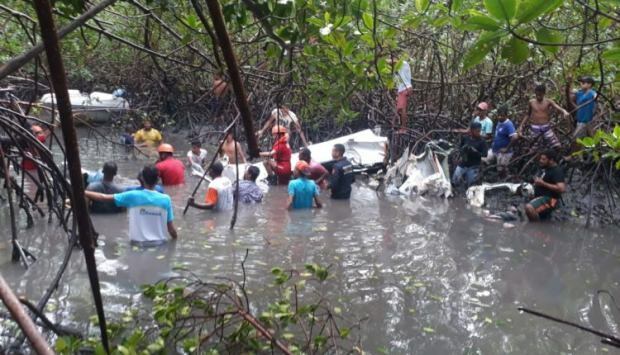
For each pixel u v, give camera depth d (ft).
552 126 36.96
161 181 36.29
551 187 30.53
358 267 22.67
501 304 19.66
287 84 18.33
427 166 37.73
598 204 33.47
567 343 16.99
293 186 31.14
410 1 18.99
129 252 23.06
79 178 6.33
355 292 20.08
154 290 15.39
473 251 25.49
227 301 18.61
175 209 30.53
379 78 14.84
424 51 46.39
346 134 50.65
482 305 19.48
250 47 32.19
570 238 28.07
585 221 31.22
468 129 40.24
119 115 56.59
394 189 36.65
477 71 45.73
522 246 26.48
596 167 32.83
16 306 3.36
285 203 32.76
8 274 20.29
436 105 47.19
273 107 44.55
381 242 26.20
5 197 30.37
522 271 23.11
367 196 35.53
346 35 14.76
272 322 16.94
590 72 25.49
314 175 36.27
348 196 34.30
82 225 6.79
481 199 33.99
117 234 25.14
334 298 19.48
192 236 25.63
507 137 37.63
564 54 36.58
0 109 21.59
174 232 24.81
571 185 36.01
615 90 33.32
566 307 19.66
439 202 34.71
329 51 15.38
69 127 5.96
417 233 27.94
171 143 55.16
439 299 19.80
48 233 25.04
